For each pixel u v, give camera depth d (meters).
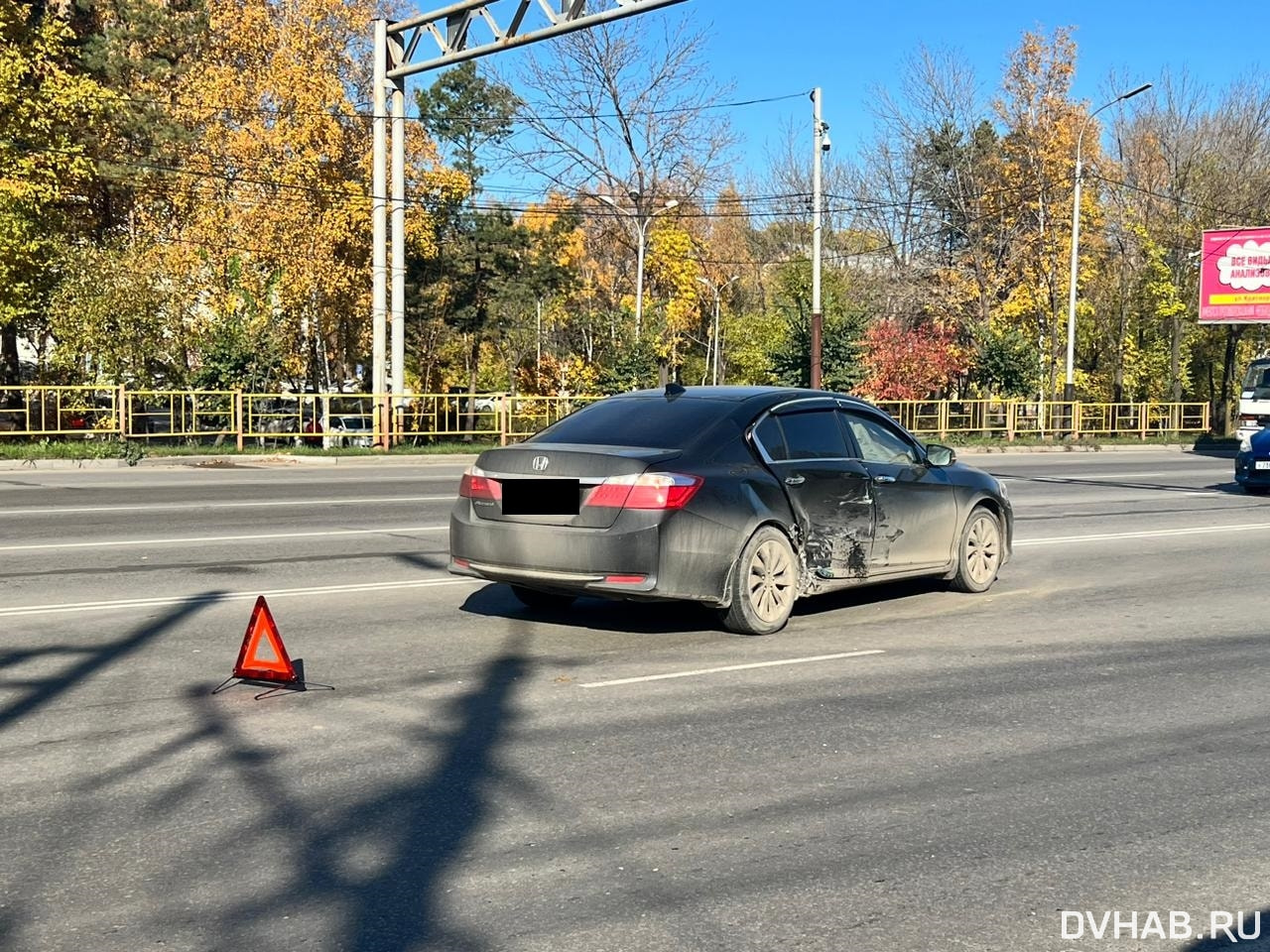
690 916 3.72
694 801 4.76
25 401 25.05
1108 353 55.44
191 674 6.70
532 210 52.72
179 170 34.78
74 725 5.70
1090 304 52.25
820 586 8.34
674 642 7.73
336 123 34.69
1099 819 4.63
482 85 51.41
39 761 5.16
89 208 36.41
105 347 28.86
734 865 4.12
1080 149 42.53
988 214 48.41
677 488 7.41
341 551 11.55
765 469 8.02
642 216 42.69
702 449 7.79
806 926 3.67
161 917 3.67
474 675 6.77
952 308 48.88
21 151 27.73
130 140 36.53
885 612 8.96
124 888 3.89
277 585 9.61
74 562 10.65
